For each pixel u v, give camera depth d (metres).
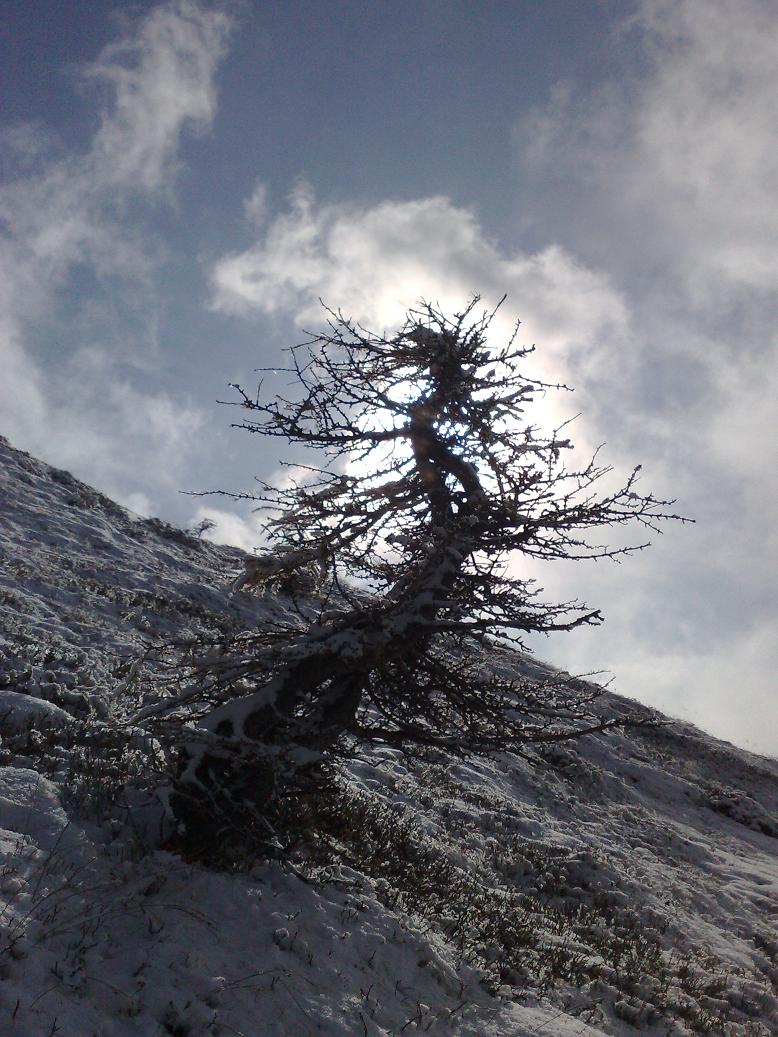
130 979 4.89
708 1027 8.66
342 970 6.02
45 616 15.98
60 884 5.50
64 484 32.47
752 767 31.14
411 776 16.20
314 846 7.89
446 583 7.44
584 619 7.07
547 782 20.73
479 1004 6.77
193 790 6.72
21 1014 4.13
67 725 8.81
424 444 7.81
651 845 18.81
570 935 10.30
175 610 20.94
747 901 16.38
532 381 7.91
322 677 7.18
